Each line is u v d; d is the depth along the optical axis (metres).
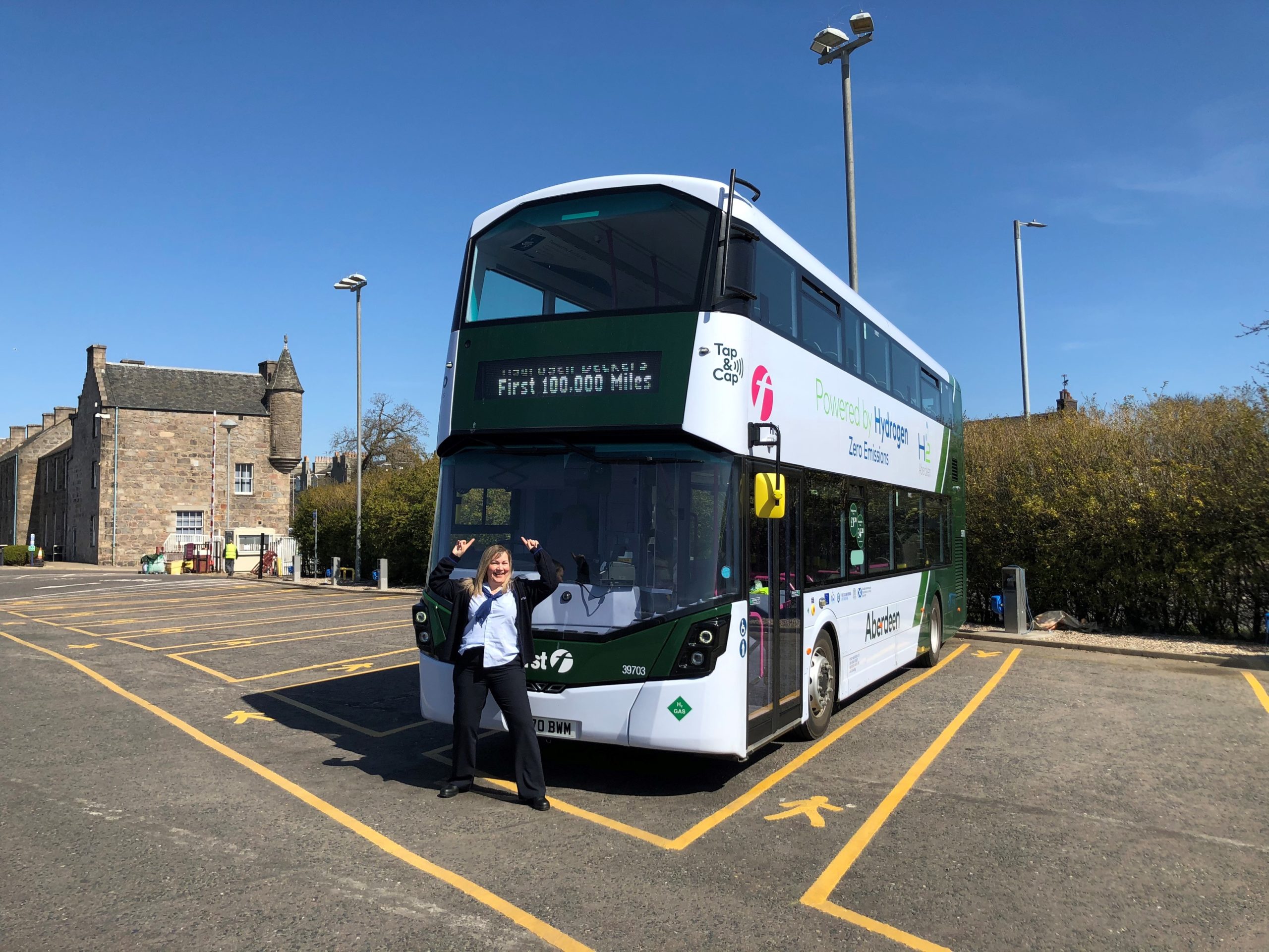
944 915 4.43
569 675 6.19
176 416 52.88
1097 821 5.93
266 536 40.62
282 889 4.64
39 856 5.11
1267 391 14.39
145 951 3.92
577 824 5.79
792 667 7.39
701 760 7.55
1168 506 15.02
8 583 35.47
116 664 12.79
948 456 13.99
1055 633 15.77
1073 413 17.91
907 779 6.95
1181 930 4.30
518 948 4.01
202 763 7.30
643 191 6.80
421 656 6.93
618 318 6.55
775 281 7.34
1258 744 8.09
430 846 5.32
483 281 7.18
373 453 63.19
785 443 7.33
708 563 6.14
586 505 6.46
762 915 4.39
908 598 11.23
